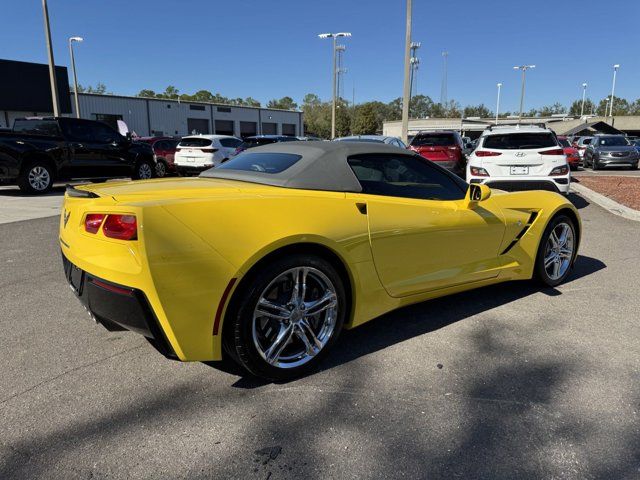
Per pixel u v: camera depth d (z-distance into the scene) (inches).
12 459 82.7
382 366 116.3
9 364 115.9
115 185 119.3
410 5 833.5
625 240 257.3
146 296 91.4
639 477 79.0
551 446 86.8
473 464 82.3
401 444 87.4
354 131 3784.5
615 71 2615.7
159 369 114.2
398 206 126.3
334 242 110.4
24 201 399.9
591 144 912.3
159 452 84.8
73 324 140.3
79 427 91.7
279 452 85.0
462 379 110.3
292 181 117.2
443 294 141.3
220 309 96.8
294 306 107.7
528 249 163.9
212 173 140.7
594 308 155.2
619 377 111.2
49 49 875.4
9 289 171.5
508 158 331.6
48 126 461.4
